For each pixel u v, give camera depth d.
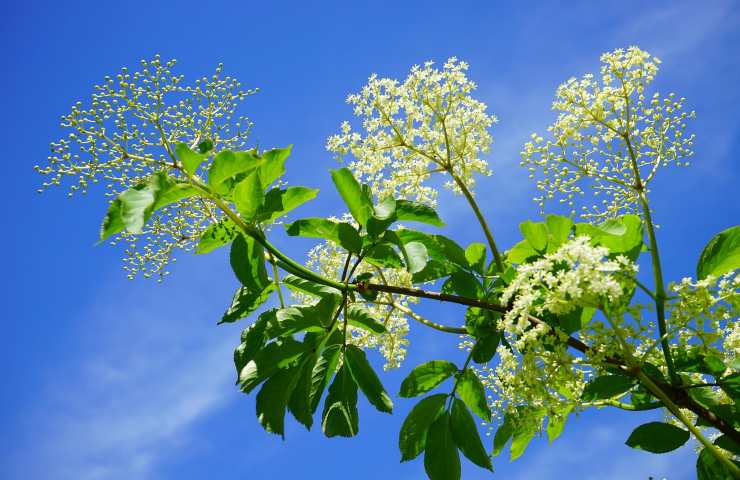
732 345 3.45
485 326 3.88
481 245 4.05
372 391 3.97
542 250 3.71
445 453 3.84
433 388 3.96
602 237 3.66
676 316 3.28
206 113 4.28
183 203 4.45
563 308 3.23
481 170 4.40
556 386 3.46
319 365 4.03
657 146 4.08
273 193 3.75
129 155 4.00
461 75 4.41
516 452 4.12
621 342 3.26
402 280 4.32
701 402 3.56
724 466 3.34
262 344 3.70
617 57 4.07
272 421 3.71
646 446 3.50
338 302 3.88
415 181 4.57
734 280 3.28
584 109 4.13
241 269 3.65
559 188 4.32
